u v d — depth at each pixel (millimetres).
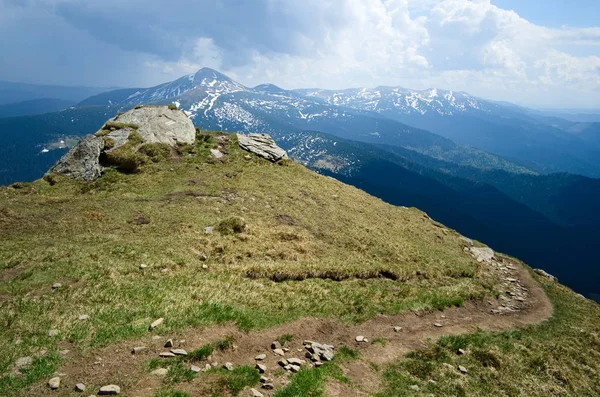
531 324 30156
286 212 45031
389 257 39375
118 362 13680
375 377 16500
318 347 17859
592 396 20891
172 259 27031
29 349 13758
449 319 26688
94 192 44438
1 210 33031
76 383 12219
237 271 27547
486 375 19047
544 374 21391
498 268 48969
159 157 53719
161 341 15484
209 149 60906
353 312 23641
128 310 17812
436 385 16859
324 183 61500
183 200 42500
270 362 15797
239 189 49188
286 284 26625
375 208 56938
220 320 18141
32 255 24328
